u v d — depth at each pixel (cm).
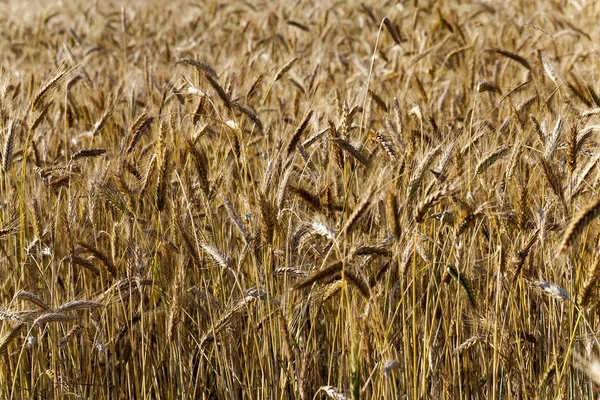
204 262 519
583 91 629
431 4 1373
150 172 505
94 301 478
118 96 718
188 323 545
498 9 1409
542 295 495
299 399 466
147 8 1952
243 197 508
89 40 1569
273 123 722
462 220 421
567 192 456
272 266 499
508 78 901
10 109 620
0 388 513
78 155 540
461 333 497
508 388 457
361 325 390
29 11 2052
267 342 483
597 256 390
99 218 572
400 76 832
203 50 1234
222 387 509
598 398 463
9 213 541
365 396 479
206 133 585
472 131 595
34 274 547
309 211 535
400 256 439
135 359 529
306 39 1280
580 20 1292
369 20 1473
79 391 524
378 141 501
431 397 477
